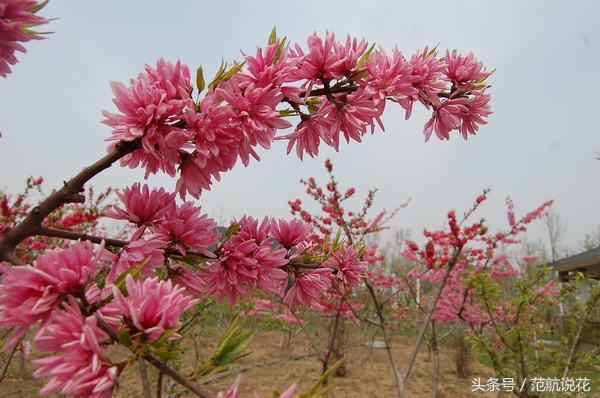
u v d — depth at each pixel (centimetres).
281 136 139
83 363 72
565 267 1348
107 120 105
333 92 136
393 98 133
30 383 591
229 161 119
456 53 155
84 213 600
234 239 146
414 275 763
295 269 166
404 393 357
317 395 73
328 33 130
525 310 473
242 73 121
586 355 414
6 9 90
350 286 182
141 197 124
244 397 696
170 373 79
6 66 98
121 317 86
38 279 79
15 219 540
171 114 108
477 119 158
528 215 731
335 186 547
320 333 1161
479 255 644
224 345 88
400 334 1501
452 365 1023
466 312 692
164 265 135
